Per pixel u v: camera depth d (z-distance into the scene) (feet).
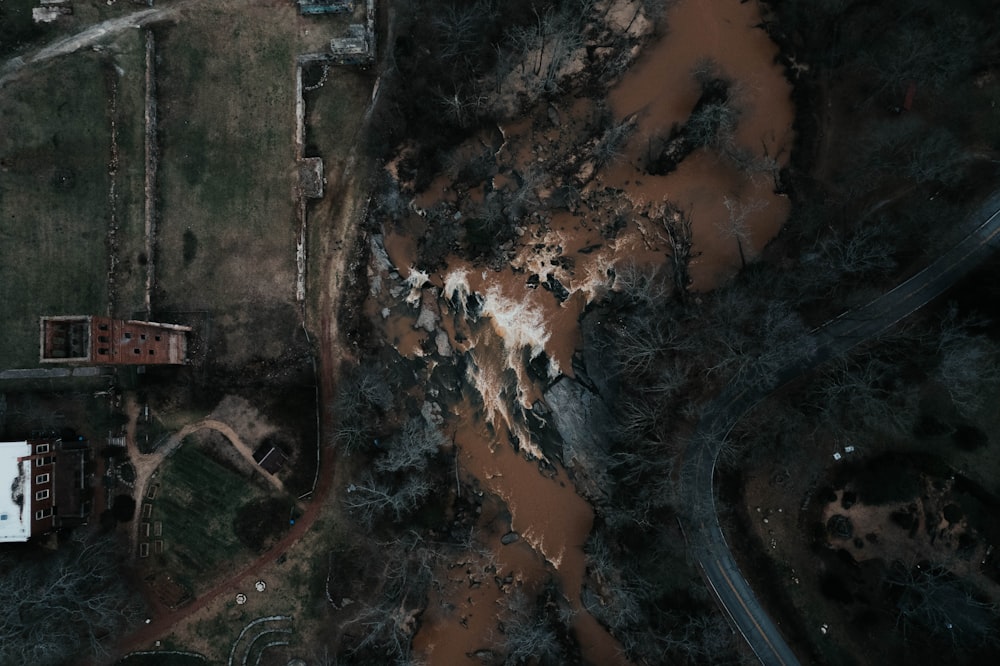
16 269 163.84
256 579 168.66
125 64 165.78
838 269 168.04
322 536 170.09
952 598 157.69
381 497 167.43
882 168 169.58
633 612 170.91
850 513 166.40
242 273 169.78
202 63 168.76
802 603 170.19
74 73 164.45
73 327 139.95
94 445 166.20
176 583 166.81
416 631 173.27
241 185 169.89
